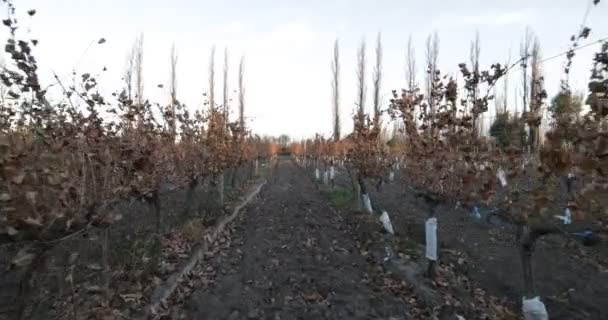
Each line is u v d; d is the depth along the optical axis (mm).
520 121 5719
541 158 4426
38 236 3607
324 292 7172
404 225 12477
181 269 7703
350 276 8047
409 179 9633
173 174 11086
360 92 35375
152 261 7582
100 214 4230
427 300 6719
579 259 8938
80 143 4918
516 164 5484
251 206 17484
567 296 7129
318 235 11586
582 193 4055
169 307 6254
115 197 4957
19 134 4598
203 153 12422
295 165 58562
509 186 5883
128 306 5859
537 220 5047
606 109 3715
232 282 7590
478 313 6348
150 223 10539
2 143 3568
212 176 15242
